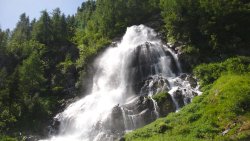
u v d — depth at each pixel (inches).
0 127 2032.5
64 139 1952.5
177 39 2559.1
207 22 2432.3
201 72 2116.1
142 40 2723.9
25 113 2169.0
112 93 2277.3
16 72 2440.9
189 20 2556.6
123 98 2194.9
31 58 2439.7
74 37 3171.8
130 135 1622.8
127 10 3093.0
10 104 2262.6
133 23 3058.6
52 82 2608.3
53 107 2337.6
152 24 2933.1
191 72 2251.5
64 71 2659.9
